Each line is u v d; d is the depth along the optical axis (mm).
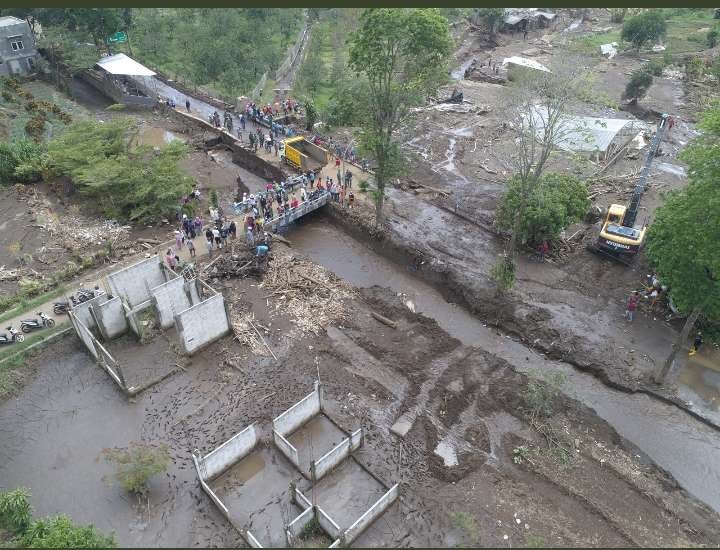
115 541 22078
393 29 32469
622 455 25906
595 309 34438
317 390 26484
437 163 50938
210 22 75938
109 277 31406
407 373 29938
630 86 63656
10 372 29312
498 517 23156
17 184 44875
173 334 32312
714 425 27281
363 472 24969
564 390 29375
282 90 66938
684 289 25844
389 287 37188
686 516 23406
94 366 30234
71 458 25531
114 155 44250
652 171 49812
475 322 34375
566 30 99500
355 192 45250
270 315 33688
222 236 38594
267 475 24750
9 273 35781
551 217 36594
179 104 60594
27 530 21594
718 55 74312
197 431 26641
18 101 58000
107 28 67500
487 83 73188
